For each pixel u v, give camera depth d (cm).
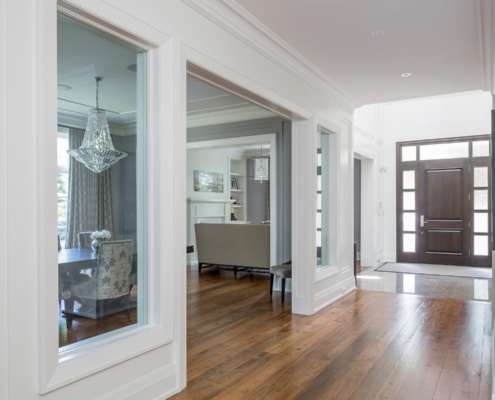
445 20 323
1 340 168
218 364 299
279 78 378
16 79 172
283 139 594
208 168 938
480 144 805
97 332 222
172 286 249
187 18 263
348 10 307
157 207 243
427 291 572
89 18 204
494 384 234
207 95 563
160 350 243
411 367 293
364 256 827
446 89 509
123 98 238
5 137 169
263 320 416
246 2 294
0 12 167
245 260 658
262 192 1160
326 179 517
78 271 215
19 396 174
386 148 889
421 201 858
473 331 378
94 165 224
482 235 802
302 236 441
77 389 196
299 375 279
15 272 172
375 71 442
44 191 180
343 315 436
